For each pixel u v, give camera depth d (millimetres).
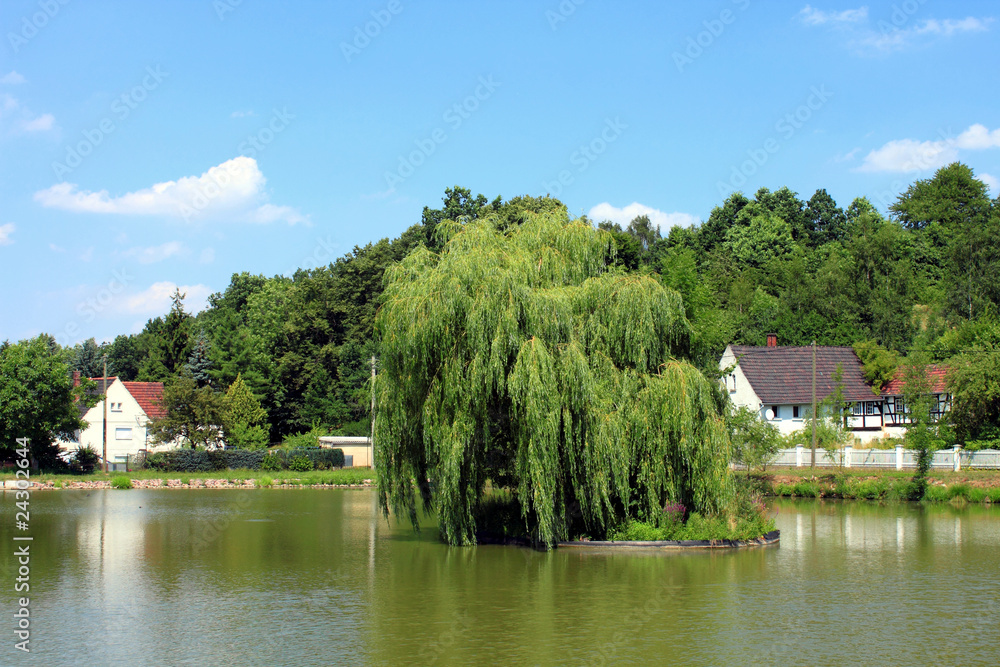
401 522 33281
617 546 24922
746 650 14828
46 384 53750
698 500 25312
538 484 23047
